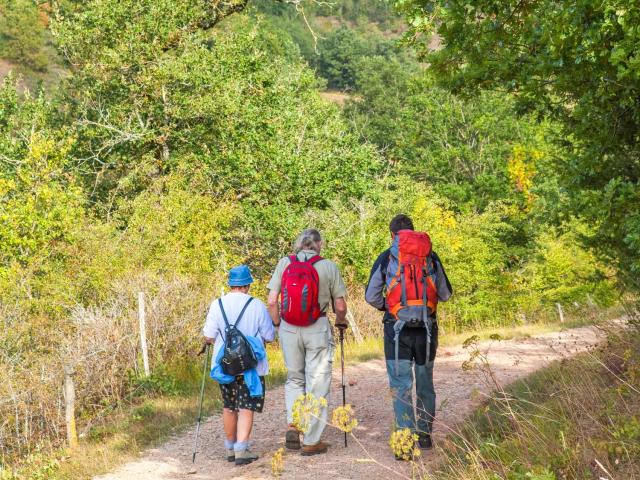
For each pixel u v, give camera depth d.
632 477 9.55
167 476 14.04
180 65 53.03
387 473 12.73
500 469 10.96
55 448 18.03
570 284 73.38
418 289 13.66
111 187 58.59
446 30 13.61
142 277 29.52
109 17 53.44
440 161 103.12
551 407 13.59
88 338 23.09
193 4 56.97
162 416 19.33
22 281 32.31
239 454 14.30
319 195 55.97
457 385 20.53
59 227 39.12
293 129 57.91
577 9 11.85
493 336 13.02
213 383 24.06
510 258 91.12
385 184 66.38
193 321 27.91
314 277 14.60
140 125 54.00
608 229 15.07
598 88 13.85
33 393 20.06
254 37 58.12
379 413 17.89
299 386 14.86
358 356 28.27
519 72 14.39
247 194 54.91
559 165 17.28
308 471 13.33
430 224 66.69
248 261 53.28
